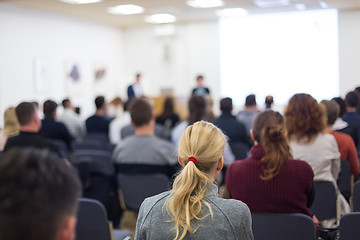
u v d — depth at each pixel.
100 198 3.57
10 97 8.74
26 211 0.65
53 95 10.03
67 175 0.71
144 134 3.51
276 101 11.42
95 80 11.66
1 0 8.24
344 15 10.76
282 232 2.13
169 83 12.66
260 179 2.18
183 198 1.43
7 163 0.68
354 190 2.66
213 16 11.38
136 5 9.37
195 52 12.24
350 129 3.82
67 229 0.70
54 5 9.04
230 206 1.46
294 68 11.22
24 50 9.12
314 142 2.77
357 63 10.78
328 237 2.76
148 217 1.49
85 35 11.20
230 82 11.93
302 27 11.07
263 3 9.52
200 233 1.41
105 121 6.40
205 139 1.51
